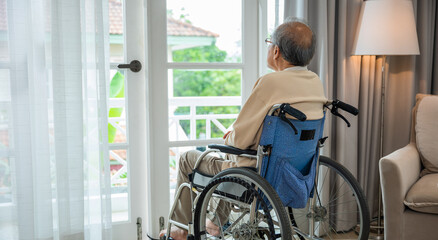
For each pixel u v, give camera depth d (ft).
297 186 6.18
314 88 6.39
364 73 9.30
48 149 7.42
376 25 8.49
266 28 9.12
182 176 7.67
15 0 7.02
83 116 7.67
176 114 9.02
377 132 9.77
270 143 5.91
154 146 8.78
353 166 9.36
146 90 8.51
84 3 7.46
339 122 9.12
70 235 7.68
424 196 7.14
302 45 6.30
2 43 7.09
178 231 8.09
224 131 9.37
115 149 8.65
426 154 8.32
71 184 7.63
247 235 6.04
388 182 7.30
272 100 6.00
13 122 7.16
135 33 8.52
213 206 7.63
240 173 6.00
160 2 8.52
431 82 10.03
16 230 7.36
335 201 9.36
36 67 7.27
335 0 9.07
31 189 7.30
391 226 7.38
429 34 9.67
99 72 7.60
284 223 5.49
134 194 8.82
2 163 7.27
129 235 8.87
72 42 7.38
